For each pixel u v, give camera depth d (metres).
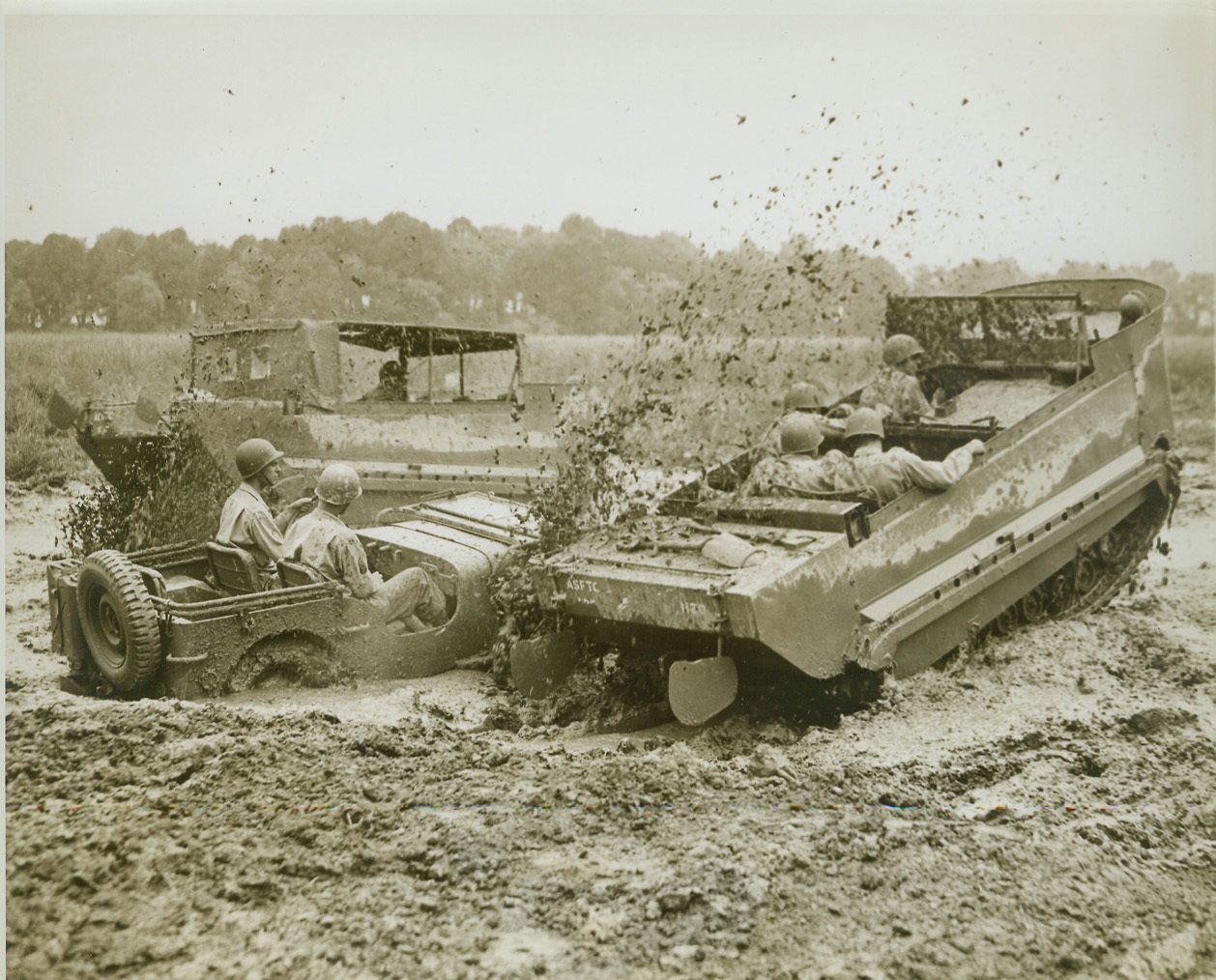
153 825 3.96
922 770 4.82
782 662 5.18
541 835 4.05
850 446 6.78
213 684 5.43
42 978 3.20
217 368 7.80
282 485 6.96
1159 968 3.50
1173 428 7.55
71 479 9.38
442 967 3.30
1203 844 4.37
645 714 5.60
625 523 5.91
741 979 3.30
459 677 6.05
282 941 3.40
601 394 8.95
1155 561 8.99
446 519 6.80
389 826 4.07
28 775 4.35
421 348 8.12
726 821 4.23
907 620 5.59
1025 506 6.47
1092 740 5.35
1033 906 3.78
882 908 3.69
